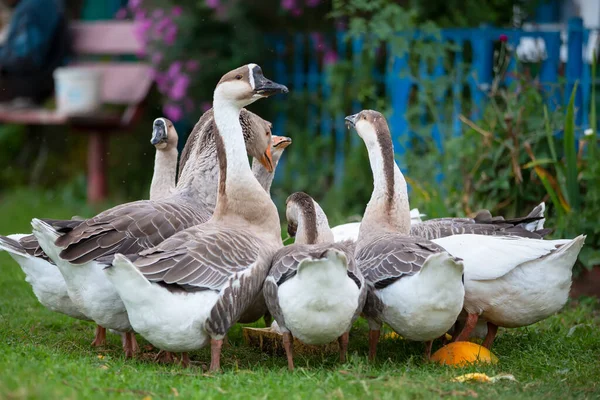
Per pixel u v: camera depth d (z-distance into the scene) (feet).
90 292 27.04
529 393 23.80
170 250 25.62
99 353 29.45
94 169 61.41
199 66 57.21
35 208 62.54
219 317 25.49
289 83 58.90
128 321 27.66
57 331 33.58
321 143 56.29
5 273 43.11
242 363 28.96
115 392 21.97
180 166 37.37
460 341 28.94
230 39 57.57
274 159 37.11
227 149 28.58
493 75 50.85
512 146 41.39
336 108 55.67
